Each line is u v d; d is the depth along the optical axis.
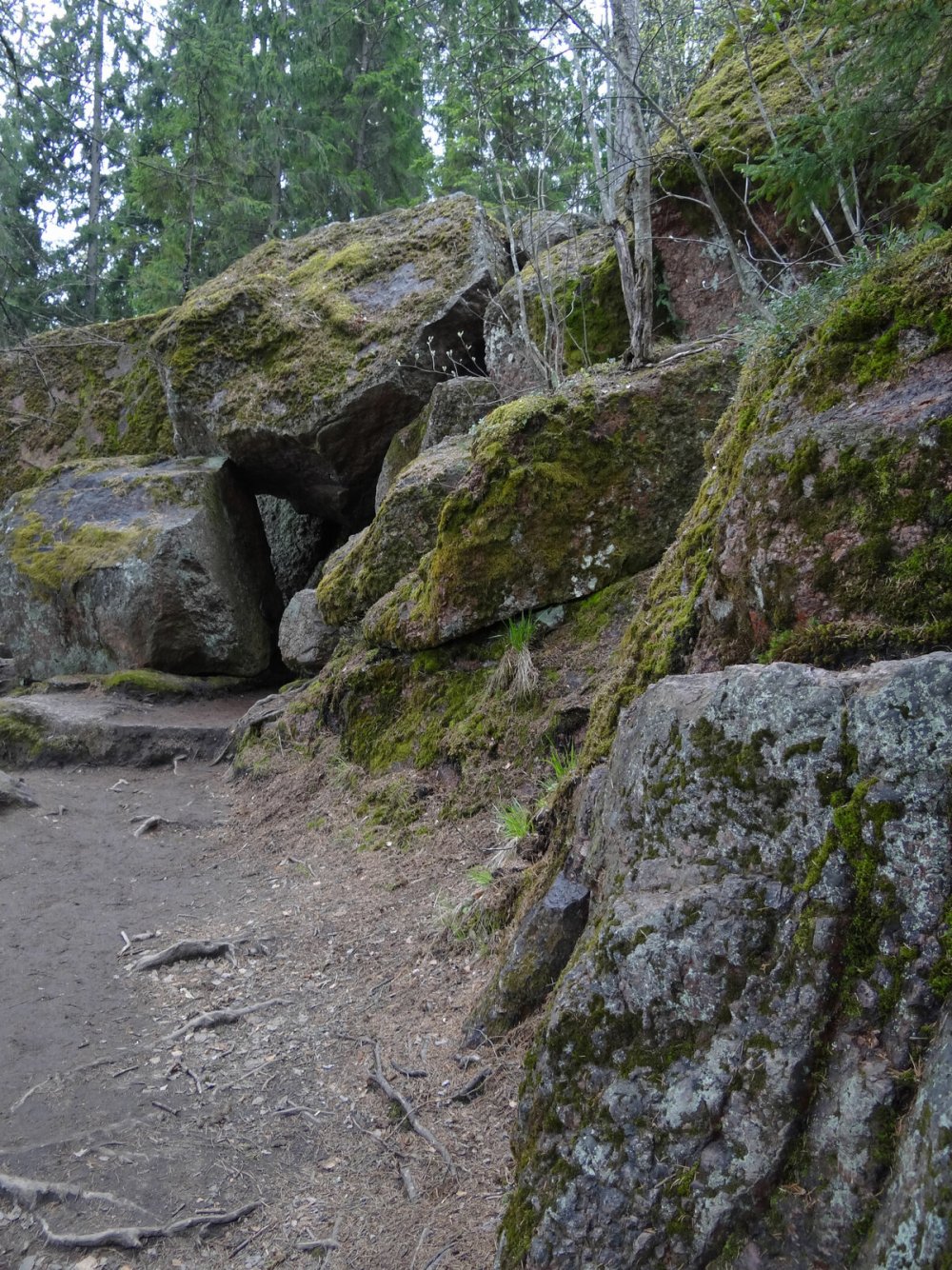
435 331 8.70
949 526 2.38
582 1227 2.03
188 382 9.62
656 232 6.95
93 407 11.78
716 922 2.05
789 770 2.05
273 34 14.97
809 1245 1.74
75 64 12.91
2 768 7.48
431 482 6.54
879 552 2.48
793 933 1.95
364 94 16.00
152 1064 3.51
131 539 9.05
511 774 4.93
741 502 2.94
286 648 7.93
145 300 17.27
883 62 4.02
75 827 6.27
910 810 1.85
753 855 2.09
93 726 7.66
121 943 4.57
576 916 3.14
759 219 6.31
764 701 2.14
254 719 7.39
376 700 6.14
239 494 9.98
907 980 1.78
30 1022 3.84
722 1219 1.85
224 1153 2.97
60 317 15.73
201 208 15.49
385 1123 3.00
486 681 5.49
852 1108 1.76
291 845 5.61
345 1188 2.76
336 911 4.61
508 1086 2.99
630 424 5.39
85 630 9.13
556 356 6.47
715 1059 1.97
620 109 5.73
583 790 3.27
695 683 2.45
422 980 3.79
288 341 9.33
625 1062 2.12
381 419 8.88
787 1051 1.88
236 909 4.91
